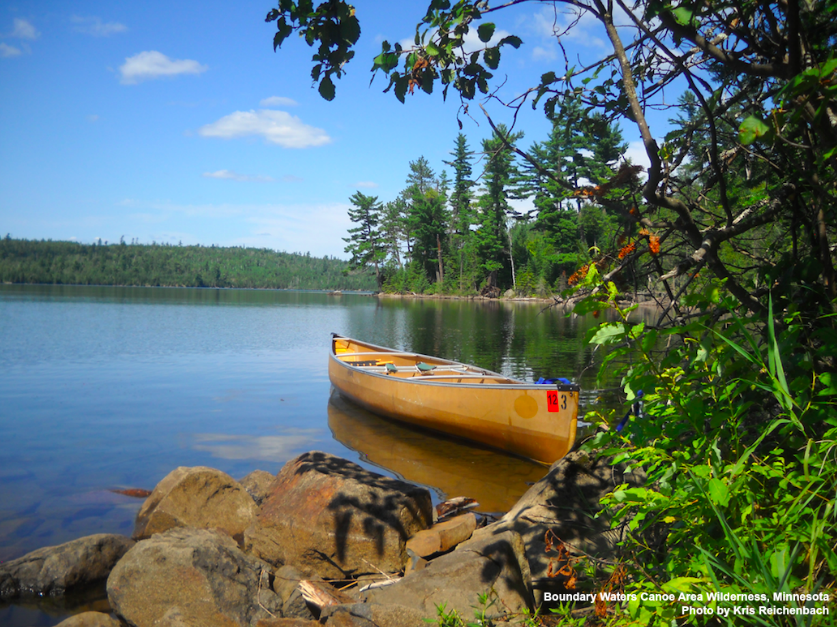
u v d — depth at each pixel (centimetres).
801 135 219
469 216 6184
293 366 1473
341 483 420
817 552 145
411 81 238
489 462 702
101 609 359
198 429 820
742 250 276
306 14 218
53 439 749
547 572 295
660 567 196
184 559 319
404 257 8781
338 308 4597
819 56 200
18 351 1620
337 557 387
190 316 3244
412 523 404
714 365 174
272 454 709
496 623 246
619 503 188
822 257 207
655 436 182
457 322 2884
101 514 504
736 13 209
